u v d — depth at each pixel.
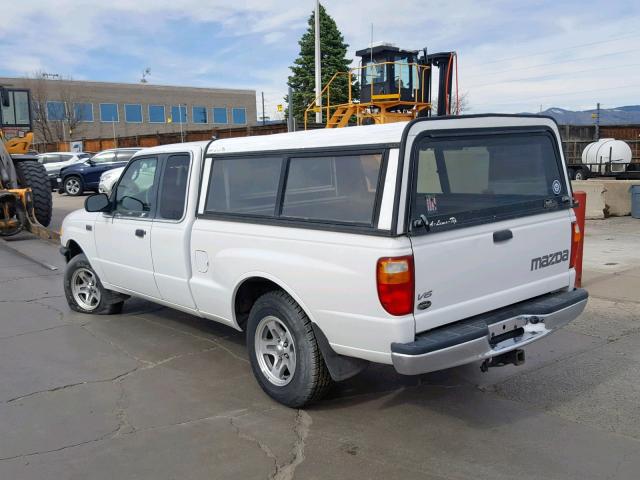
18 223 11.76
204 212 4.66
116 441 3.71
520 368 4.83
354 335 3.57
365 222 3.46
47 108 58.41
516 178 4.06
